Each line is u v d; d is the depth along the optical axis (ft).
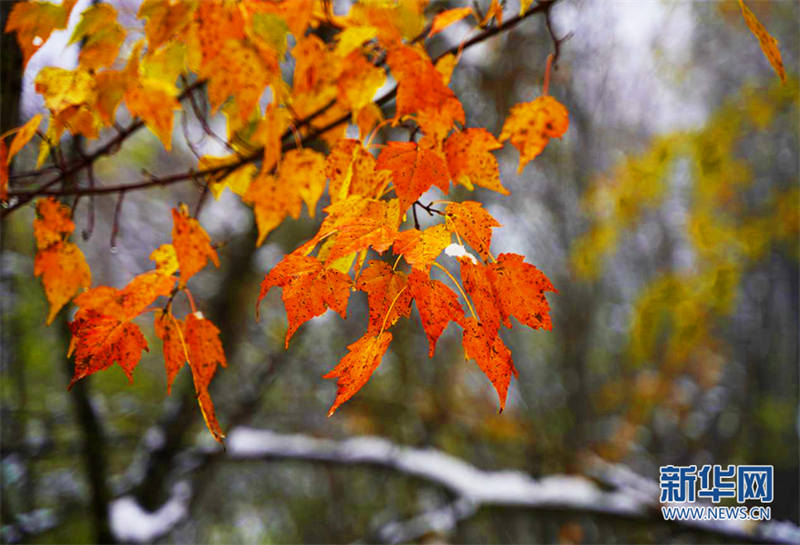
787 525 13.55
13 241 14.05
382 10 4.20
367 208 3.41
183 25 3.93
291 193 4.78
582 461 16.42
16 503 15.15
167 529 14.25
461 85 14.46
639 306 16.51
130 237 19.98
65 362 13.39
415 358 21.91
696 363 27.22
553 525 21.72
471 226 3.21
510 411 23.08
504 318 3.08
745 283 30.99
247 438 16.66
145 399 19.49
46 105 4.18
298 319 3.03
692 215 16.62
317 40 4.22
